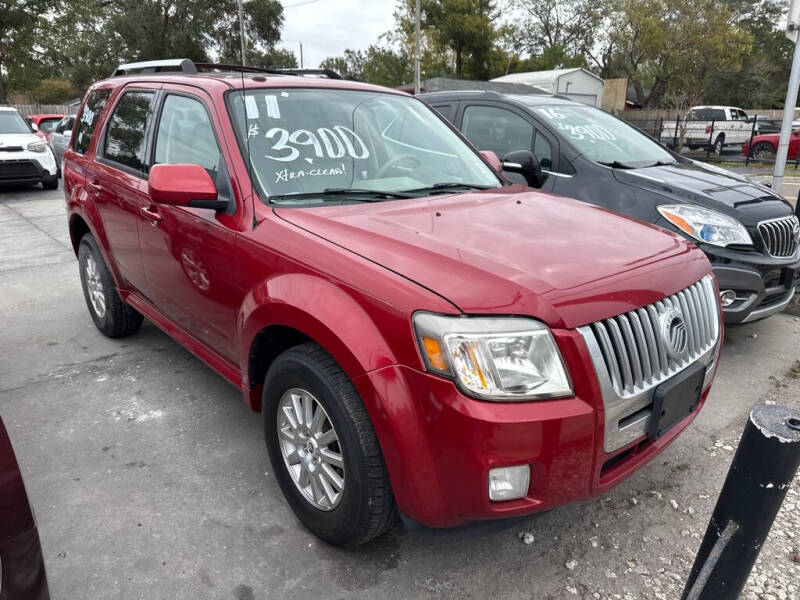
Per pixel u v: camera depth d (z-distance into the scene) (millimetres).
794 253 4289
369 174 2975
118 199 3666
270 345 2598
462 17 36875
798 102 41844
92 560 2367
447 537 2018
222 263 2721
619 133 5391
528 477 1916
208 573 2312
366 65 45562
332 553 2426
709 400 3732
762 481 1562
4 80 32281
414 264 2068
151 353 4301
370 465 2078
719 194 4262
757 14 43875
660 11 29016
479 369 1839
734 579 1679
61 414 3465
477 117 5555
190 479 2881
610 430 1994
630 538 2555
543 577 2336
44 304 5379
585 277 2076
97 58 39875
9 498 1419
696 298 2414
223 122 2865
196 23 40562
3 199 11609
